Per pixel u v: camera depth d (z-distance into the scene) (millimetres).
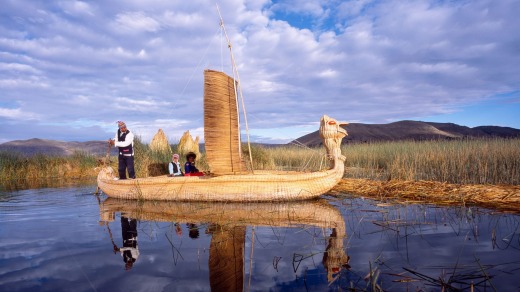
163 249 3982
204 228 5023
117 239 4504
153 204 7457
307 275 3070
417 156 12328
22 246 4211
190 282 2947
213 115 7395
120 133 9094
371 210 6207
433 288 2742
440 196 7043
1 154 15469
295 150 21922
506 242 3977
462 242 4016
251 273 3146
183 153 14562
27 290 2818
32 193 9672
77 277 3113
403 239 4211
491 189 7008
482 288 2705
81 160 17000
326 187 7598
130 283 2945
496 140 15016
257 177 7395
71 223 5578
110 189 8570
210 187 7570
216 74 7414
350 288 2707
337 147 7887
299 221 5395
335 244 4059
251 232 4730
